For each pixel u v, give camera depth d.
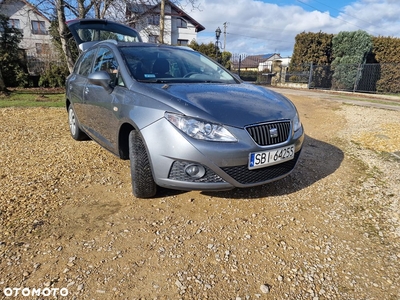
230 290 1.70
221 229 2.30
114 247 2.04
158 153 2.30
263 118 2.41
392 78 16.08
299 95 12.91
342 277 1.84
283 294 1.68
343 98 11.95
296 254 2.04
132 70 2.98
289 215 2.55
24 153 3.95
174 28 32.12
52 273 1.77
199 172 2.25
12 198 2.65
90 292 1.64
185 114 2.25
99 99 3.25
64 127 5.58
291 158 2.62
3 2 11.90
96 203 2.63
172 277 1.78
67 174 3.25
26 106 7.95
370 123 6.50
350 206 2.75
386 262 1.99
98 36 7.21
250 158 2.30
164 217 2.44
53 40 17.67
